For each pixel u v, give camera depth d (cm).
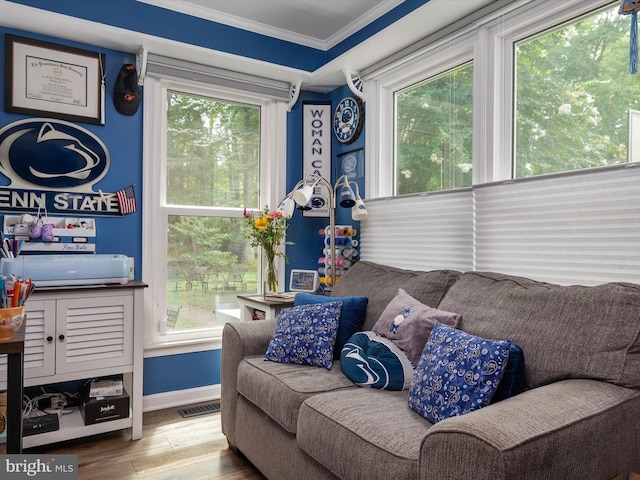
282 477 178
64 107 260
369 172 312
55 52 258
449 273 210
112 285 238
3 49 246
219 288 316
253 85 320
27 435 216
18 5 226
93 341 232
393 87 305
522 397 123
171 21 272
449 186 264
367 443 133
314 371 196
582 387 128
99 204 269
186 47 272
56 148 258
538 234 203
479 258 231
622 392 126
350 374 183
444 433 106
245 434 209
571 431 108
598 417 115
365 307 226
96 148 270
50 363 222
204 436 248
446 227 252
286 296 288
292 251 339
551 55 212
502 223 220
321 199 340
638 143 179
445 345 152
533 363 145
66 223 258
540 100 216
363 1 269
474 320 171
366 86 315
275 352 212
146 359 285
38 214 250
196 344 300
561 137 206
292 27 304
